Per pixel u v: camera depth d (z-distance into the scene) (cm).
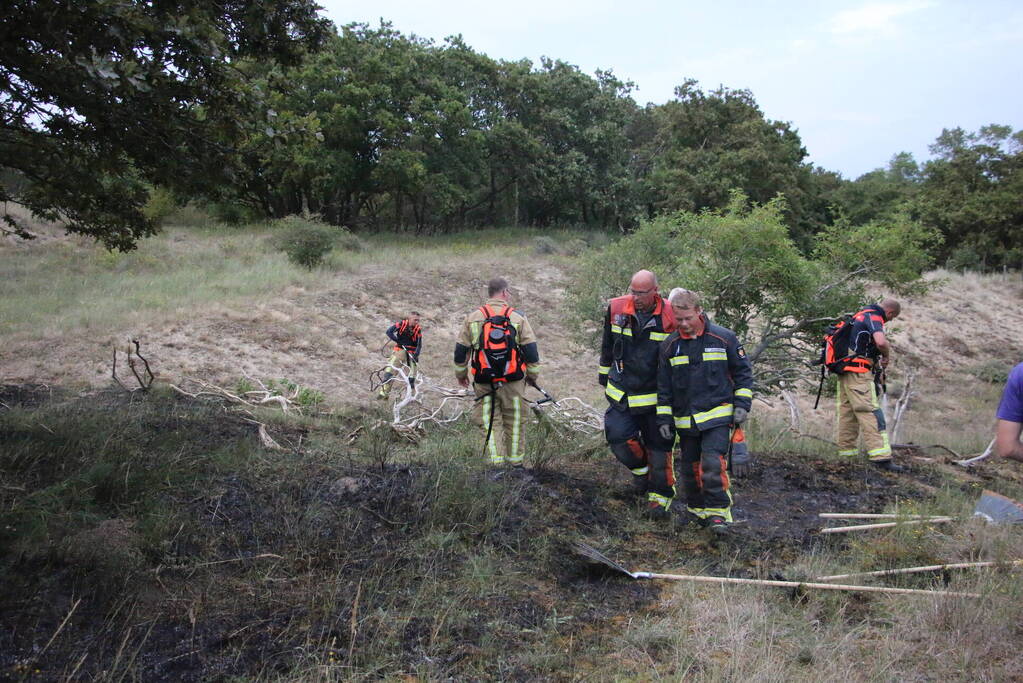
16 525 383
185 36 541
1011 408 353
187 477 490
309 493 482
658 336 523
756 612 383
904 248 1145
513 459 617
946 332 2633
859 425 786
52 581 351
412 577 399
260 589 374
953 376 2309
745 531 519
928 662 343
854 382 757
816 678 321
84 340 1316
